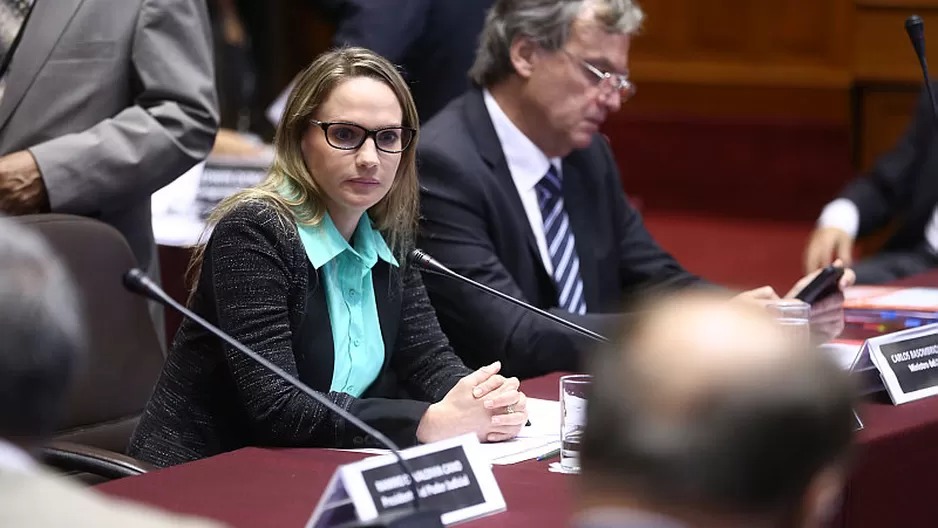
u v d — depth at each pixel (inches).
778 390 107.5
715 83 1021.2
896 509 264.4
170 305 222.5
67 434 303.0
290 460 242.8
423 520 181.2
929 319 361.4
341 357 277.3
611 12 363.3
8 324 129.2
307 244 270.5
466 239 358.0
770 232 941.2
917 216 518.3
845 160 982.4
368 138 269.1
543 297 376.5
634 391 110.1
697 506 107.2
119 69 362.9
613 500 109.7
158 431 276.1
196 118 364.2
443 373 291.0
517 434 259.3
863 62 908.0
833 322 346.6
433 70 521.7
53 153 346.6
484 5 519.5
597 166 398.3
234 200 273.7
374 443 253.0
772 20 999.6
